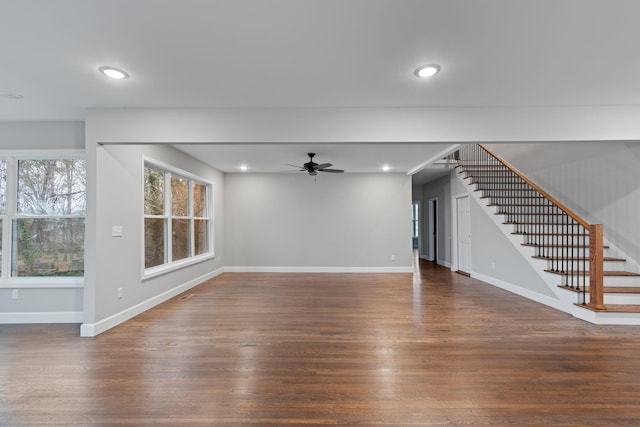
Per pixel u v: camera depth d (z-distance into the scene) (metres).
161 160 4.51
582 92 2.86
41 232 3.74
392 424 1.82
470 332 3.27
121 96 2.95
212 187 6.50
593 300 3.54
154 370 2.47
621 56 2.21
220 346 2.93
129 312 3.77
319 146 4.63
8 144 3.68
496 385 2.23
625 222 3.96
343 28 1.89
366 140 3.24
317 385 2.24
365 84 2.69
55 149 3.67
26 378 2.35
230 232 7.24
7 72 2.46
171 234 4.95
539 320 3.64
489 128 3.21
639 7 1.68
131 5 1.66
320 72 2.48
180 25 1.85
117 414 1.92
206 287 5.56
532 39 2.00
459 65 2.36
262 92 2.86
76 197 3.78
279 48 2.12
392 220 7.23
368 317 3.80
